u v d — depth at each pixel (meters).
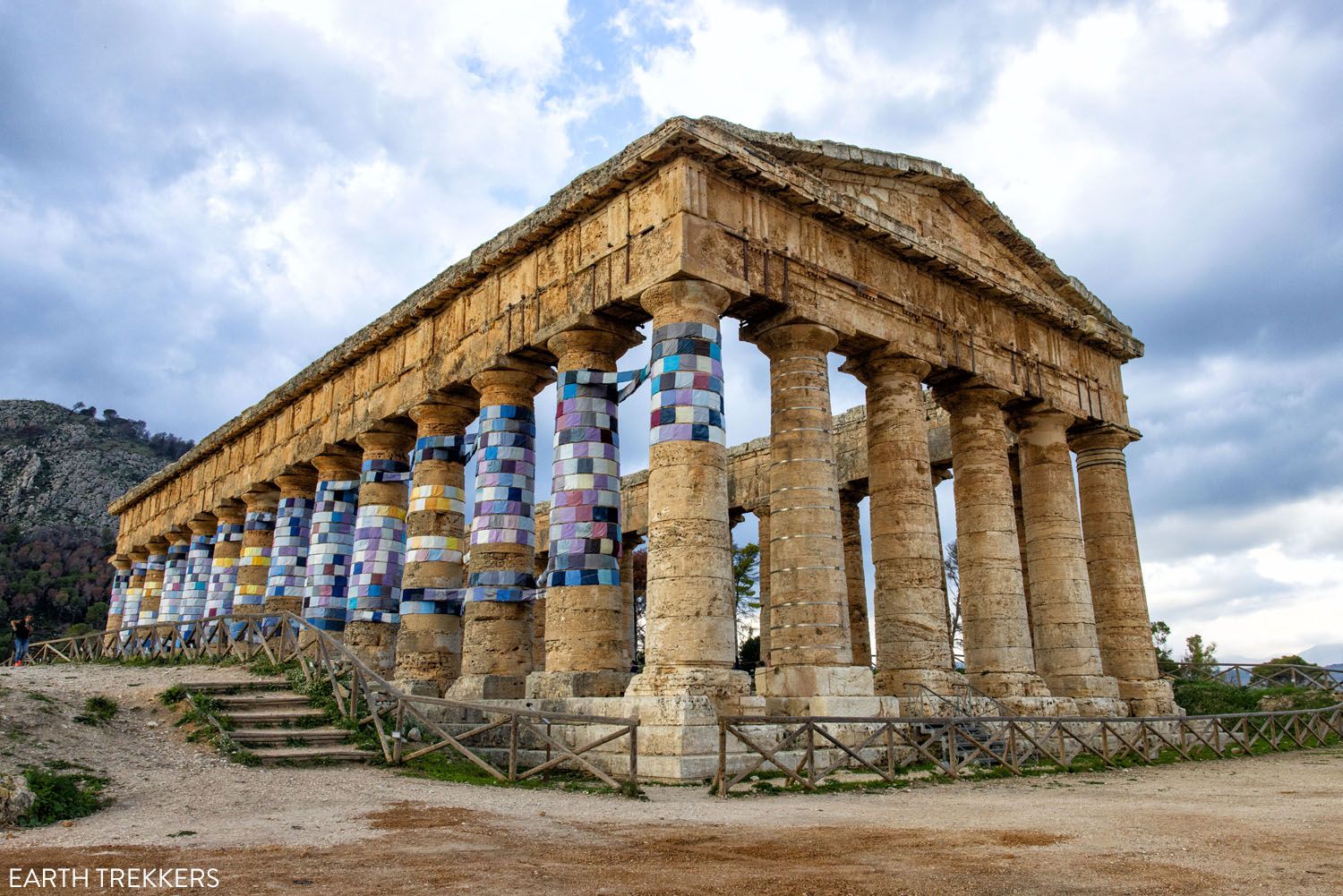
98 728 17.73
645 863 9.48
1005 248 30.03
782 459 22.53
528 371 25.84
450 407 28.39
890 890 8.30
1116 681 29.52
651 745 18.02
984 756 21.62
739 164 21.50
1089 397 31.23
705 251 20.86
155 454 145.25
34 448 130.75
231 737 17.70
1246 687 39.09
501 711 16.72
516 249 25.27
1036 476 29.47
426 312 29.09
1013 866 9.31
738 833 11.30
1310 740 29.72
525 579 25.09
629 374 22.84
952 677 23.66
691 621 19.39
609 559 22.31
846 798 15.30
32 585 92.19
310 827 11.55
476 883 8.52
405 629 26.77
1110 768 21.53
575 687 20.95
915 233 25.53
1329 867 9.27
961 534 27.05
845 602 21.88
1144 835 11.25
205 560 44.56
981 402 27.47
